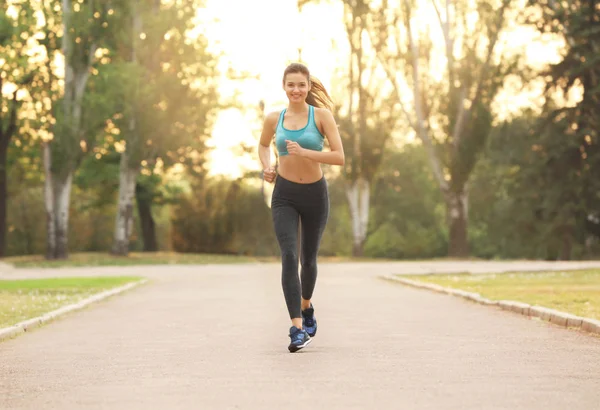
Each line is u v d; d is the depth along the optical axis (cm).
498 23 4572
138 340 953
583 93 4731
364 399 564
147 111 4300
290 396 579
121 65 4256
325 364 733
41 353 840
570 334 964
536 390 594
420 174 7819
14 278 2528
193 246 5603
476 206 7181
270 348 859
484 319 1166
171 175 5803
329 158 801
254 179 5459
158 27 4284
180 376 677
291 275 818
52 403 565
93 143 4359
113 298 1689
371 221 7900
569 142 4781
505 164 5828
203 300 1630
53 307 1359
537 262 4125
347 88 4784
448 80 4653
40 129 4650
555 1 4659
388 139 4900
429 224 7894
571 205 4838
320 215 837
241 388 614
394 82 4697
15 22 4338
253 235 5512
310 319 883
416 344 878
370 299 1603
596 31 4509
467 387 607
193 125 4550
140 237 6312
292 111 825
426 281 2139
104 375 688
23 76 4434
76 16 4191
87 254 4600
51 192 4275
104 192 5397
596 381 632
